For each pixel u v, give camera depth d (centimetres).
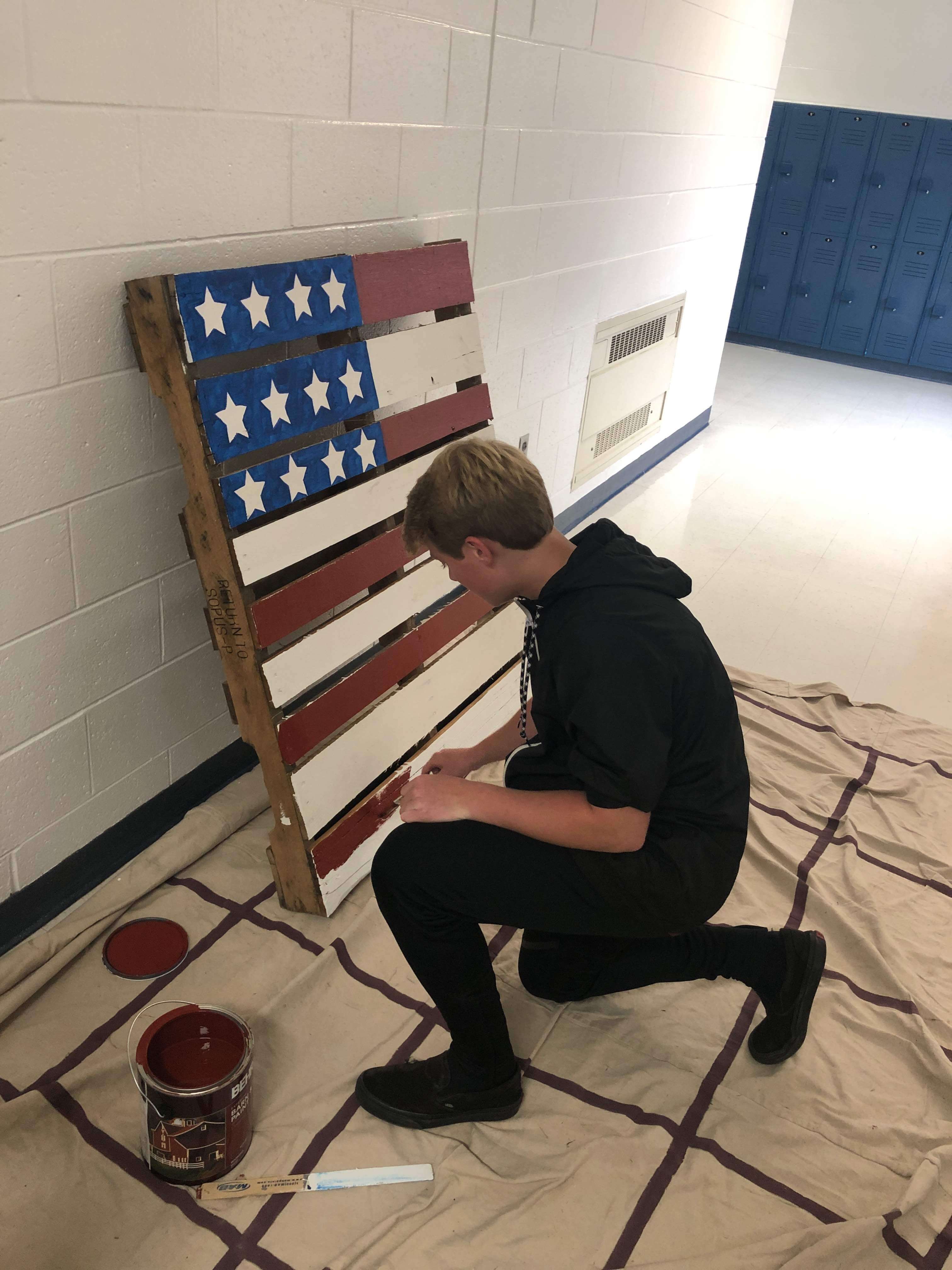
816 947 161
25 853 175
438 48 212
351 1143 147
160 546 184
